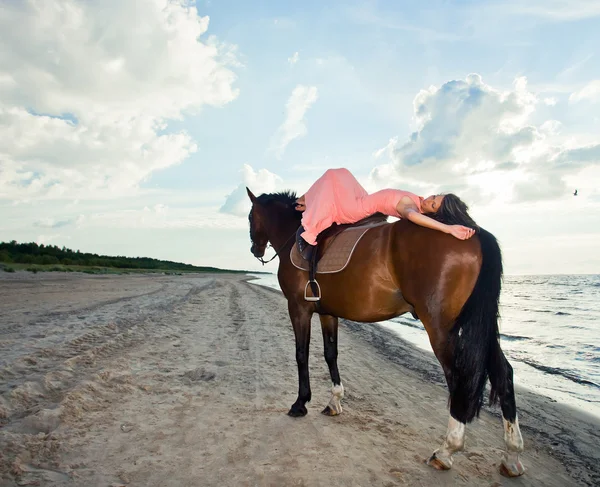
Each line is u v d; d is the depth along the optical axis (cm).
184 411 422
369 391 535
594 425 432
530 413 466
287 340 866
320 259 393
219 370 592
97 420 382
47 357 557
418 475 309
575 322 1184
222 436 364
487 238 307
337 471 308
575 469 335
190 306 1412
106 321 869
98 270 3694
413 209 339
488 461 341
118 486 273
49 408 384
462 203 328
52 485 268
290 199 503
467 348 292
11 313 920
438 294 306
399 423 421
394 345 894
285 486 284
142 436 355
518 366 686
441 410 470
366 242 358
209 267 14462
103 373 502
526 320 1233
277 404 463
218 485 281
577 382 593
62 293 1495
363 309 361
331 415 434
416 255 318
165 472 296
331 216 394
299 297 424
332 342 442
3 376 461
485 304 293
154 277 3794
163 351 684
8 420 359
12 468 280
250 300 1795
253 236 539
